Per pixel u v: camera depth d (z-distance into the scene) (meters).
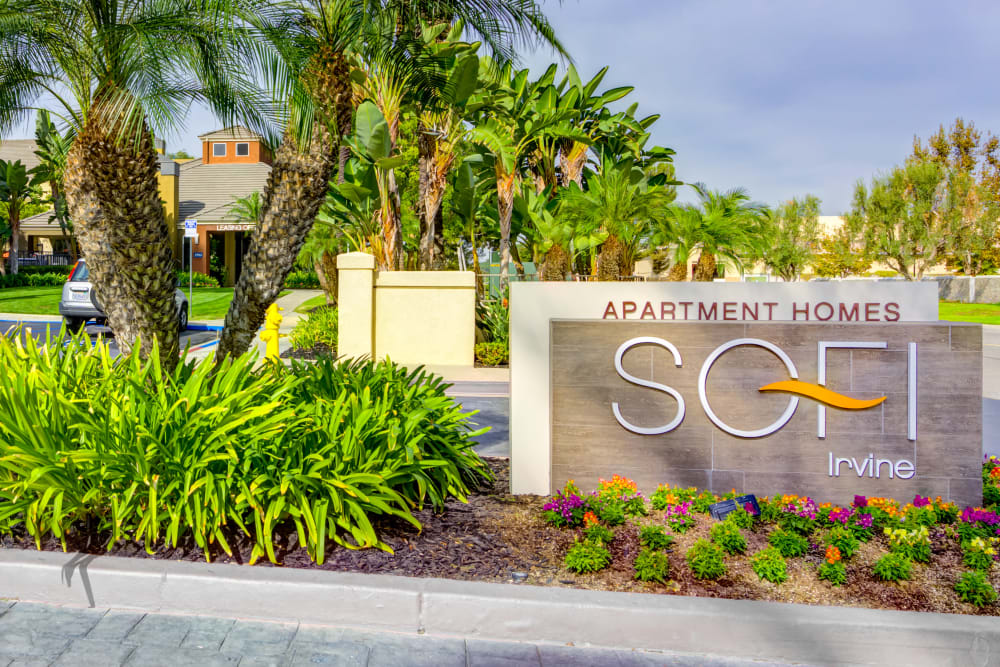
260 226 5.96
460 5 8.27
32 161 41.47
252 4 5.72
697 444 5.20
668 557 4.20
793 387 5.09
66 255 40.22
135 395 4.45
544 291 5.41
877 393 5.02
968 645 3.38
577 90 17.55
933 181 39.50
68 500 4.10
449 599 3.60
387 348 14.22
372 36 7.57
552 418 5.33
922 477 4.99
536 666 3.32
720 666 3.37
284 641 3.48
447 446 5.32
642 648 3.50
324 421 4.62
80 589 3.80
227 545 4.07
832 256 44.00
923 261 40.75
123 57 5.14
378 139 13.88
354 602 3.65
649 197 14.77
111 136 5.20
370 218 16.02
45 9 5.51
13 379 4.65
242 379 5.02
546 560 4.20
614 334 5.29
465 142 17.28
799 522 4.53
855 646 3.42
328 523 4.24
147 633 3.52
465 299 14.08
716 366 5.18
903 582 3.95
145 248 5.54
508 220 16.58
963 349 4.96
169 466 4.16
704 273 14.36
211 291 31.06
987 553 4.14
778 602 3.64
